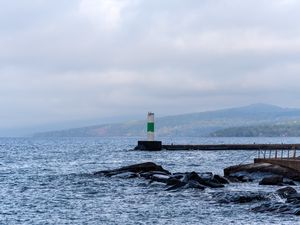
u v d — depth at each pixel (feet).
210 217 124.98
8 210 139.54
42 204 149.69
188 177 181.37
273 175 193.88
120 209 139.33
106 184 195.93
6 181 217.77
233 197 146.00
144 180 203.72
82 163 347.97
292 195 139.44
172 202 148.56
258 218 121.80
